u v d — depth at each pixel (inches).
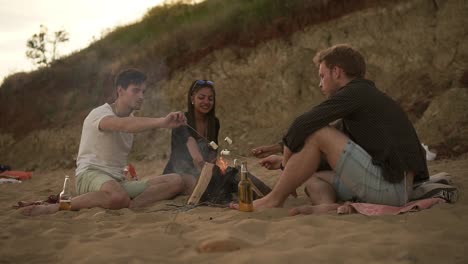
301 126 107.4
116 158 144.3
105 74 526.9
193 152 158.4
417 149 109.3
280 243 81.7
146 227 101.3
